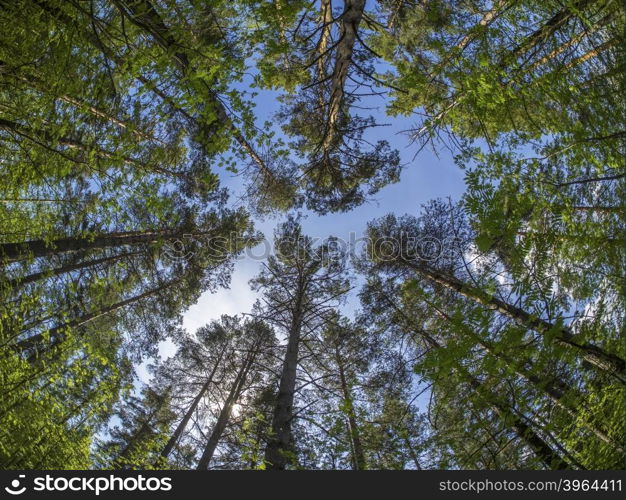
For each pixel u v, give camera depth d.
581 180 2.90
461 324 2.66
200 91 4.03
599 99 3.02
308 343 11.09
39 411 5.37
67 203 5.66
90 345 5.99
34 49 3.99
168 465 7.11
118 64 4.07
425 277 8.97
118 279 10.55
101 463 6.36
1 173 4.91
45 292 6.23
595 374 2.85
